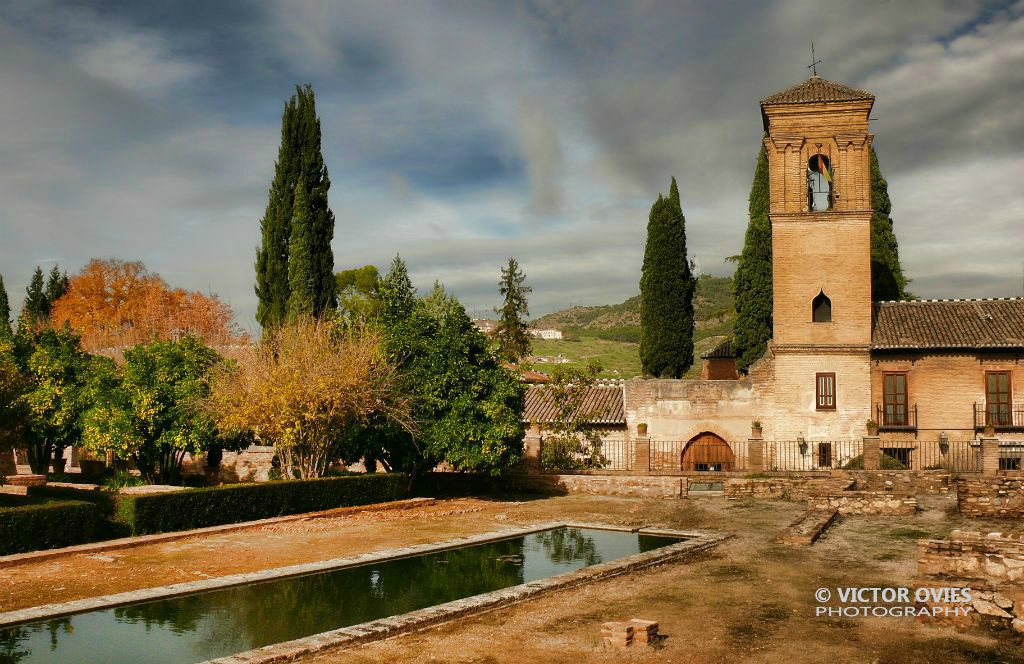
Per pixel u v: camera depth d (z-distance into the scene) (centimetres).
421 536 2089
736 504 2739
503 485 3303
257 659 1034
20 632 1221
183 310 6769
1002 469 3098
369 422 2975
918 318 3662
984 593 1216
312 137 3838
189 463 3900
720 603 1359
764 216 4469
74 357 3478
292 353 2816
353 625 1228
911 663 1052
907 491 2753
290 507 2486
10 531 1772
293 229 3756
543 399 4156
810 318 3528
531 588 1413
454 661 1066
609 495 3111
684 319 4569
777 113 3581
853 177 3522
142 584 1523
